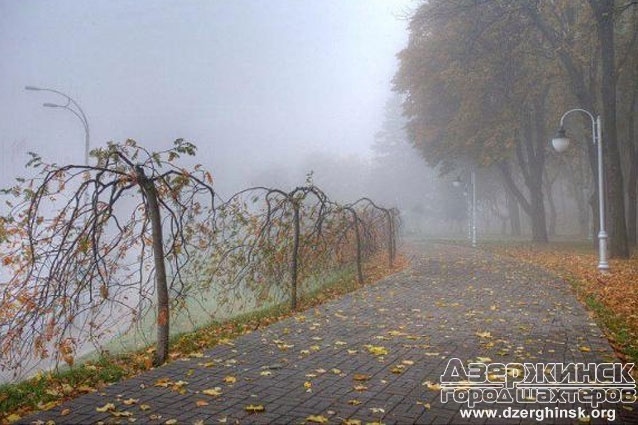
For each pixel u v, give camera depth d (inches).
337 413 189.0
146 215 296.0
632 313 387.2
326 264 614.2
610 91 838.5
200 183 310.2
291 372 240.8
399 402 200.5
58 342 275.1
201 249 397.1
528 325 343.9
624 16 1047.0
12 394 238.7
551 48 1036.5
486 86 1176.8
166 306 280.7
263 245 465.7
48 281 264.7
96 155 276.1
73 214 269.1
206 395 209.8
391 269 747.4
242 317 415.5
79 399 206.7
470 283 565.3
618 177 839.1
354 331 330.6
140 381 228.8
